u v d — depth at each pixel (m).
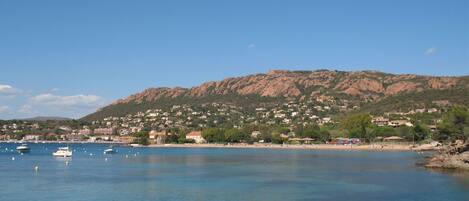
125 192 87.25
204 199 79.69
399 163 152.50
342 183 99.69
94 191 88.62
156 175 117.88
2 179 108.50
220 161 172.00
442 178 104.88
